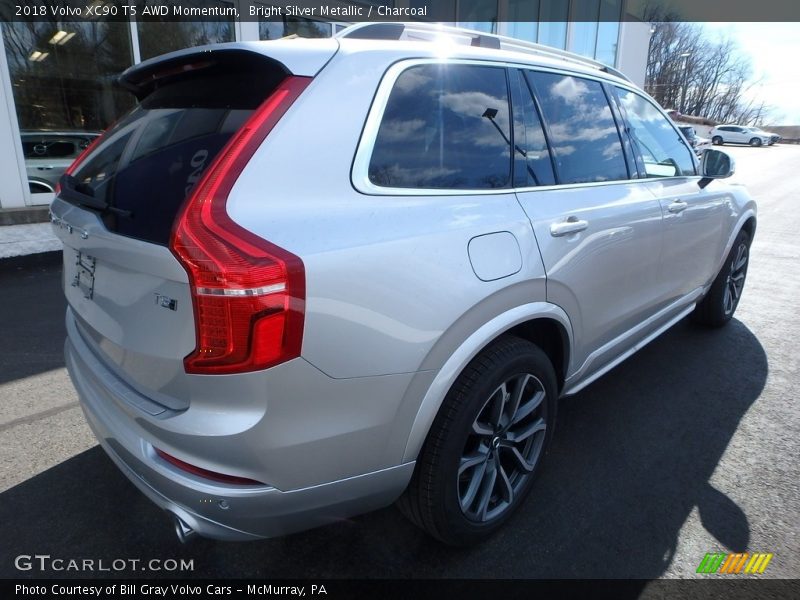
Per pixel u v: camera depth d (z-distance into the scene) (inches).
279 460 59.7
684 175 136.6
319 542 85.6
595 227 94.2
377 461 67.1
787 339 167.6
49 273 227.0
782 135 2341.3
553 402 91.1
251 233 56.4
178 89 80.7
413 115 74.0
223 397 57.7
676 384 137.5
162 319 60.8
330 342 59.4
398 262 64.6
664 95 2449.6
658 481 99.9
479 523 81.8
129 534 86.6
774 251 286.7
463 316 70.2
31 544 84.2
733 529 88.3
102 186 77.0
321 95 65.5
